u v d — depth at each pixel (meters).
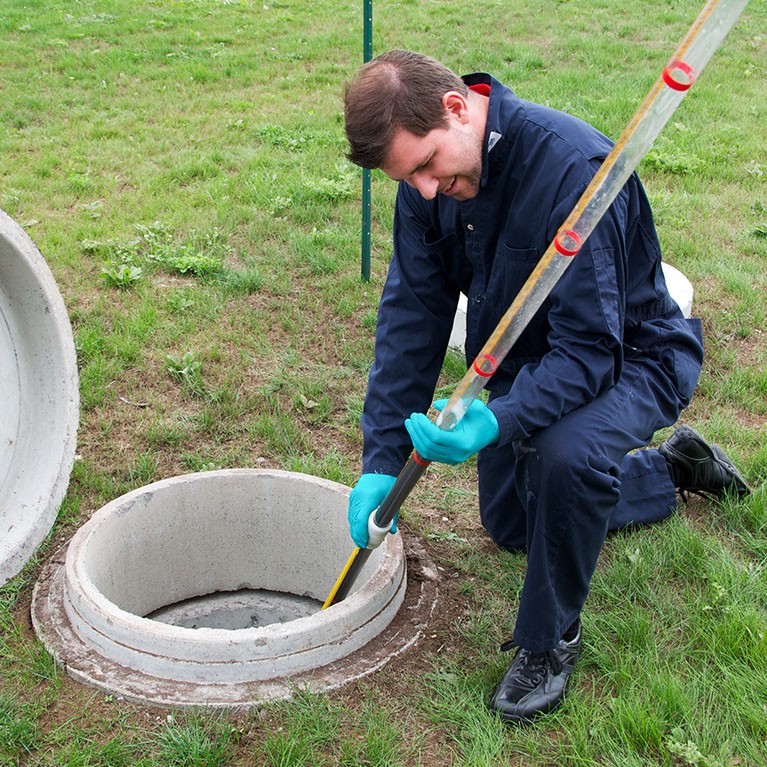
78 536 2.99
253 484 3.38
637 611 2.85
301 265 5.47
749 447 3.85
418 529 3.39
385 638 2.80
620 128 7.97
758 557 3.18
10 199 6.33
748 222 6.22
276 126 8.02
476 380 2.20
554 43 11.10
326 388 4.32
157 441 3.89
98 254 5.51
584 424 2.42
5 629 2.84
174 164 7.12
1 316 3.09
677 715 2.46
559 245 2.02
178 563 3.41
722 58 10.73
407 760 2.41
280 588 3.57
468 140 2.32
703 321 4.86
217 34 11.64
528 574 2.48
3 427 3.14
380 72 2.22
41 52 10.50
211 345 4.57
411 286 2.79
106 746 2.40
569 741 2.44
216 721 2.50
